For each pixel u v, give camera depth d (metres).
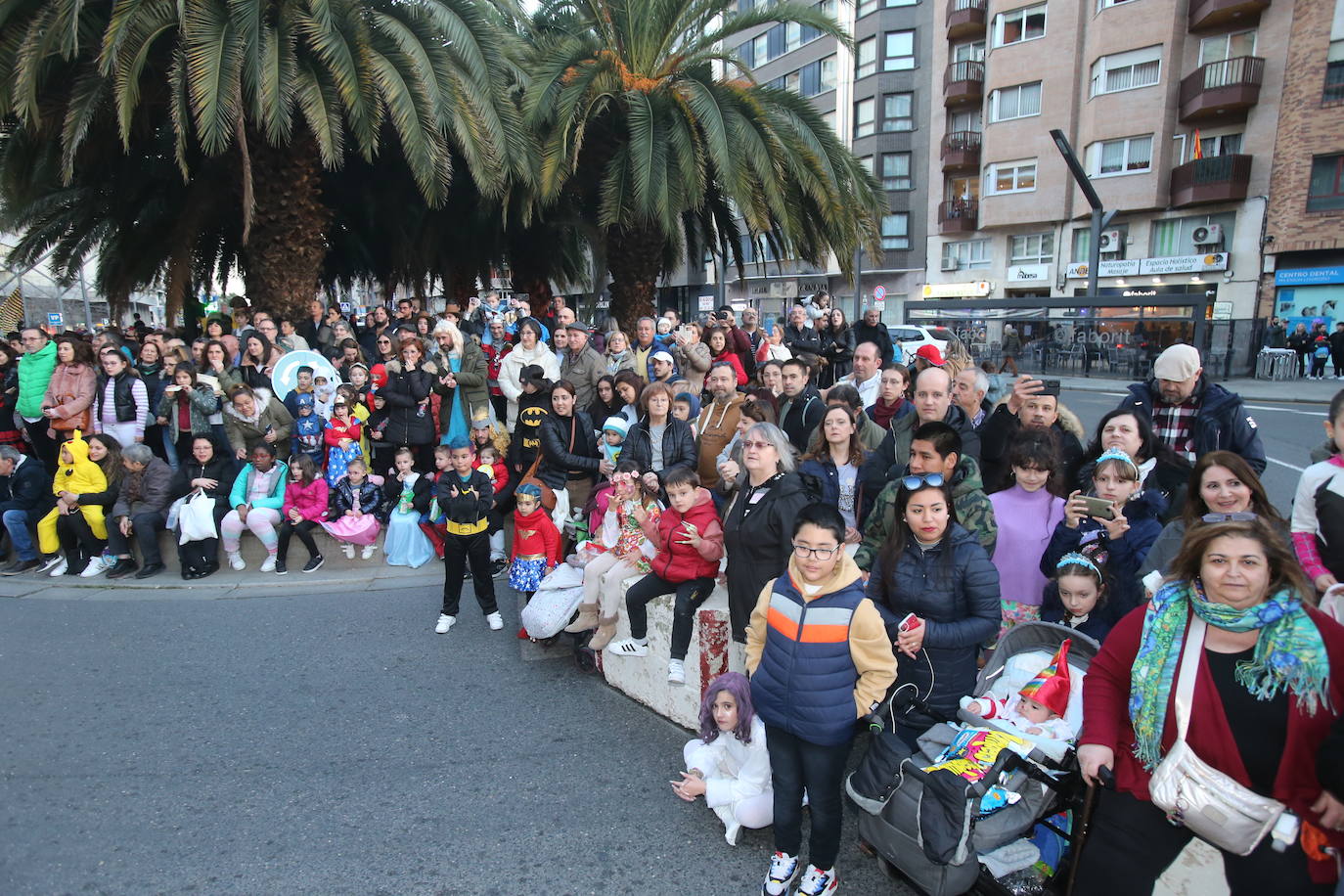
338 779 3.59
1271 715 1.96
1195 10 23.44
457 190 14.30
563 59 10.87
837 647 2.71
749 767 3.14
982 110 31.16
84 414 7.36
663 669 4.12
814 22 11.44
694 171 10.70
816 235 13.07
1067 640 2.85
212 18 8.07
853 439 4.17
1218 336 20.34
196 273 15.27
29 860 3.03
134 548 6.93
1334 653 1.91
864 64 34.78
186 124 8.24
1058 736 2.61
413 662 4.88
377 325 10.71
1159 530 3.25
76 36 7.85
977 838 2.48
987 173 29.47
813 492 3.50
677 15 11.43
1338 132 20.89
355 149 12.16
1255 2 21.97
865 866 3.00
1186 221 24.55
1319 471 2.98
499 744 3.90
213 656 4.98
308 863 3.02
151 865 3.01
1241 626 1.98
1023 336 21.47
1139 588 3.14
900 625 2.92
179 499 6.82
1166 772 2.04
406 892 2.86
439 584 6.39
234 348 8.26
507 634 5.33
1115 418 3.71
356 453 7.11
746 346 9.16
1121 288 26.11
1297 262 22.22
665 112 11.04
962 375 4.65
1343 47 20.73
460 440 7.46
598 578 4.52
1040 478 3.61
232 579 6.61
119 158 11.77
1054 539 3.36
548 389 6.59
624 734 3.99
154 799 3.44
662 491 4.74
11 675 4.72
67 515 6.61
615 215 11.24
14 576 6.75
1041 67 27.55
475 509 5.15
